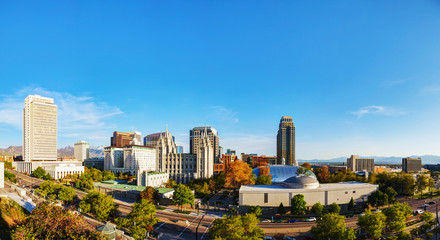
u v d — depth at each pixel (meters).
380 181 177.62
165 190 135.25
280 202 109.31
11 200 89.81
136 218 76.06
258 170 194.25
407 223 94.06
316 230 72.44
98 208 86.75
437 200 137.12
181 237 78.94
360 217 78.88
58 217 60.91
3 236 65.00
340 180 181.88
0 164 132.50
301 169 156.75
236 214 105.75
